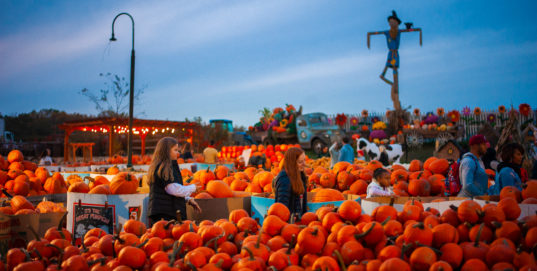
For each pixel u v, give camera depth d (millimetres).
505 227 2961
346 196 5520
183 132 27734
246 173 7832
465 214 3057
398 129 28469
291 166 4504
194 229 3586
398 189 6059
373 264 2703
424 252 2703
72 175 8656
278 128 29922
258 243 3023
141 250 3137
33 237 4148
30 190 7109
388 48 29938
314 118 28125
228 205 5258
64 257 3221
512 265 2682
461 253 2799
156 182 4641
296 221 3641
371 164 7504
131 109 11219
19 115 53094
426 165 6719
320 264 2771
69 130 22641
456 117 26922
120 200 5184
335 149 12141
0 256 3836
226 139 34469
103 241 3441
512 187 4230
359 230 3123
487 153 8320
